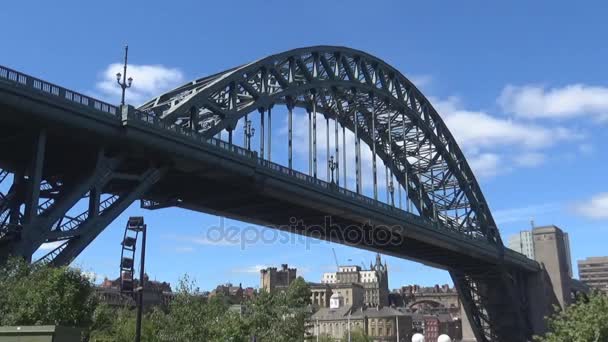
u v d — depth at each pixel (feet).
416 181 362.12
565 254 492.13
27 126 152.66
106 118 164.25
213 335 161.89
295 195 232.12
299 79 262.88
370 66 319.88
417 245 344.69
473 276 429.38
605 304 183.73
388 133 325.21
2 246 145.28
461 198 385.29
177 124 200.95
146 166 188.96
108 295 278.05
